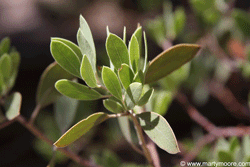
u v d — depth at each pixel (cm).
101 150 93
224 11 70
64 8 194
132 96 41
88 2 205
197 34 76
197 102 99
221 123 124
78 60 42
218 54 76
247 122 93
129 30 161
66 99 52
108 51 41
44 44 151
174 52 43
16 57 50
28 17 183
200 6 70
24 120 49
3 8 199
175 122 130
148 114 41
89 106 78
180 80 64
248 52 69
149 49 122
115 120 94
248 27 62
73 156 50
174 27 67
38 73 150
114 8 192
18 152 135
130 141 49
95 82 41
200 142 68
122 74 41
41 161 132
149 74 44
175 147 40
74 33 158
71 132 40
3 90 48
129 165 77
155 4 102
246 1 113
